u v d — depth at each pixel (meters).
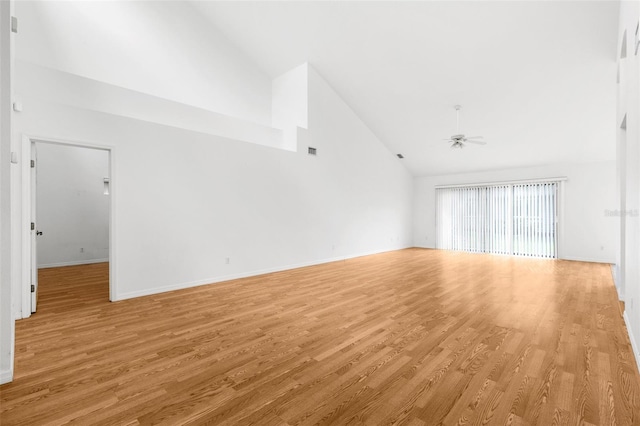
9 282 2.11
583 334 2.87
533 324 3.14
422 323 3.19
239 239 5.46
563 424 1.63
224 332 2.97
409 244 10.37
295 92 6.79
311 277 5.51
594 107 5.66
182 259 4.71
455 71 5.55
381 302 3.96
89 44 4.66
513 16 4.37
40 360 2.40
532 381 2.07
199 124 5.52
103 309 3.68
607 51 4.49
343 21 5.26
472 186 9.18
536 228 8.05
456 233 9.58
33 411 1.77
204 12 5.93
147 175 4.35
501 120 6.53
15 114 3.34
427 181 10.23
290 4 5.23
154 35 5.34
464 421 1.67
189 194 4.79
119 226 4.09
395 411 1.77
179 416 1.73
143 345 2.67
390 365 2.31
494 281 5.17
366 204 8.38
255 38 6.24
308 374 2.19
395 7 4.73
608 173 7.10
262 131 6.39
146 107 4.92
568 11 4.11
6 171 2.09
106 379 2.12
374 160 8.62
